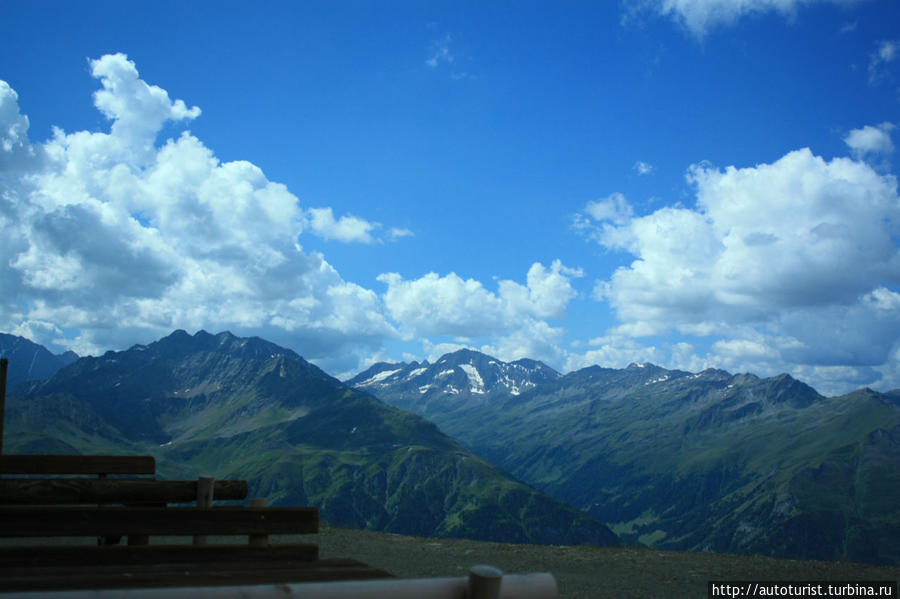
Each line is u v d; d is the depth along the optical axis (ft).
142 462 28.63
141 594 8.77
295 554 19.31
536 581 10.18
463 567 44.62
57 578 15.12
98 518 17.93
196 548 18.58
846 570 45.70
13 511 17.24
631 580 41.78
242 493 24.26
